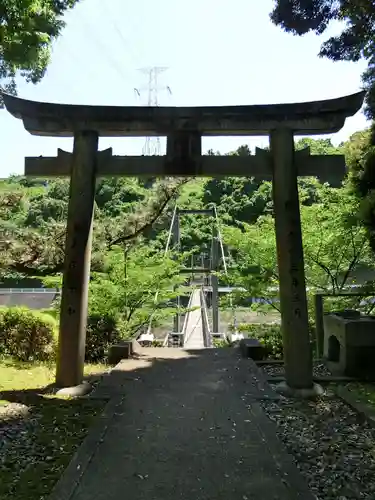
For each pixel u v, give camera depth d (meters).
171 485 2.84
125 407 4.48
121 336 8.29
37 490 2.81
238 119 5.49
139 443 3.54
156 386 5.32
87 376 6.06
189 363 6.63
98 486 2.83
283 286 5.26
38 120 5.54
